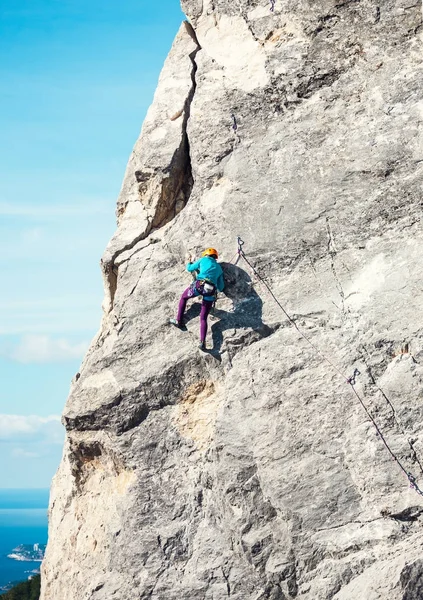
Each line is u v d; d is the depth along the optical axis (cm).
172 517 1460
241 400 1460
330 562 1316
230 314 1536
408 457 1334
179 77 1741
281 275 1540
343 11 1638
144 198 1705
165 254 1636
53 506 1755
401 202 1501
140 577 1428
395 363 1400
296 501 1355
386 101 1563
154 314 1586
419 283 1437
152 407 1539
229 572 1388
